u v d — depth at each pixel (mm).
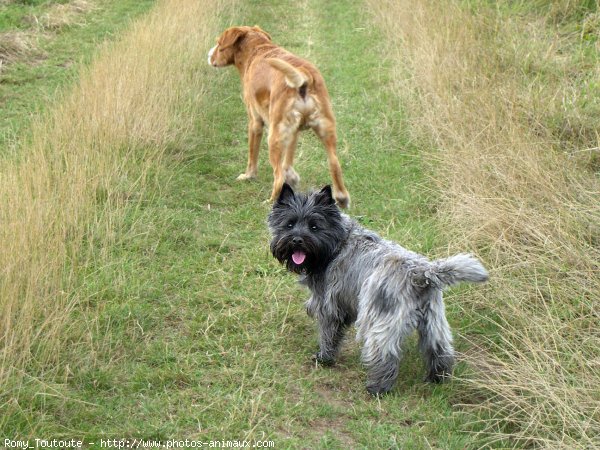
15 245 4844
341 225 4805
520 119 5844
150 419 4547
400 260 4656
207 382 4703
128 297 5000
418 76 6566
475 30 6910
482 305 5008
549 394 4512
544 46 6680
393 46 7812
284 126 5594
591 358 4668
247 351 4848
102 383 4641
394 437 4531
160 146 6023
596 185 5297
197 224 5523
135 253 5254
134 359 4758
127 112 6004
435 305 4656
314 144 6297
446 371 4703
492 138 5684
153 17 7957
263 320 4980
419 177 5875
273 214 4840
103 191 5559
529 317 4836
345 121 6492
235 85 7391
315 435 4551
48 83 6988
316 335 4949
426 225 5484
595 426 4449
